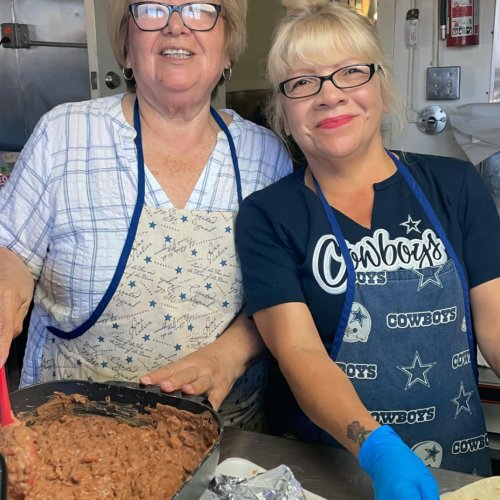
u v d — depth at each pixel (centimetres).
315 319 121
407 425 120
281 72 120
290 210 124
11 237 128
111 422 103
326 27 113
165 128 129
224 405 134
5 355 95
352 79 115
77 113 129
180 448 96
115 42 132
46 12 317
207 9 120
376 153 125
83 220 125
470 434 124
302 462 98
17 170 129
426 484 78
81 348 131
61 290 130
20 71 326
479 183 126
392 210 122
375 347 118
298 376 105
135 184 126
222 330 133
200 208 129
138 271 125
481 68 217
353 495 90
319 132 117
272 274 120
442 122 222
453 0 214
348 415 93
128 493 88
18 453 84
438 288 119
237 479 85
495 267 121
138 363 129
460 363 122
